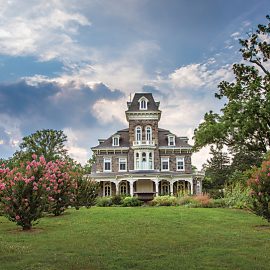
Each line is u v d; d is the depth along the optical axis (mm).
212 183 65625
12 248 9953
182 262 8297
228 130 29438
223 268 7703
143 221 16266
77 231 13523
